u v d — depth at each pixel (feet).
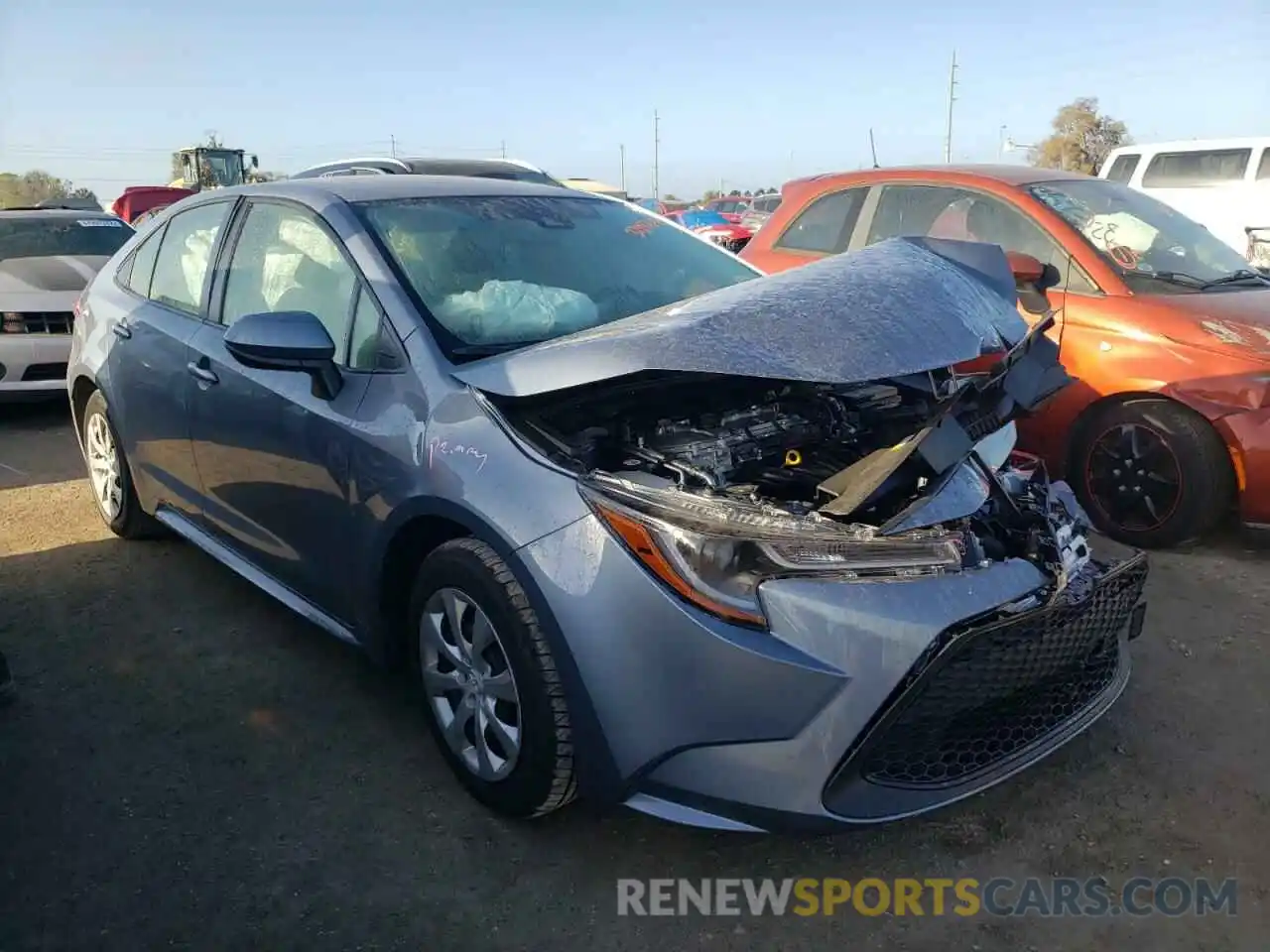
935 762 8.03
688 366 7.90
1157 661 12.00
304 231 11.58
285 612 13.51
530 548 8.21
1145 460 15.12
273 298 11.76
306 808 9.45
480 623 8.80
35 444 22.71
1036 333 9.53
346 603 10.68
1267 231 39.93
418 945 7.86
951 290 9.45
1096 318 15.60
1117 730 10.60
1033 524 8.92
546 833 9.11
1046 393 9.73
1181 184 47.42
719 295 9.45
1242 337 14.52
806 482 8.90
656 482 8.33
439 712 9.57
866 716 7.50
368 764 10.14
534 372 8.68
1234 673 11.70
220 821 9.29
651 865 8.73
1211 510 14.79
